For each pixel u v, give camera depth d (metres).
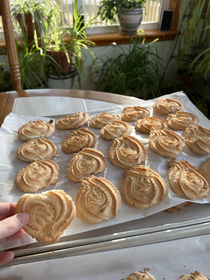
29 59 0.69
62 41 0.67
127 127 0.38
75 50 0.71
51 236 0.22
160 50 0.88
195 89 0.91
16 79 0.51
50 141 0.35
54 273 0.21
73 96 0.46
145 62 0.80
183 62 0.90
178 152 0.33
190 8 0.78
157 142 0.34
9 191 0.28
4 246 0.22
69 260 0.21
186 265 0.22
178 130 0.38
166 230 0.23
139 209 0.27
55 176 0.30
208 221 0.24
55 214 0.22
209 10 0.70
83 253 0.22
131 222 0.26
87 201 0.27
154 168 0.31
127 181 0.29
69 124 0.38
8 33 0.47
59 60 0.68
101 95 0.46
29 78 0.69
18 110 0.42
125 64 0.82
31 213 0.22
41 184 0.29
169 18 0.82
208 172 0.30
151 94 0.87
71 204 0.23
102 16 0.77
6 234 0.19
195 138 0.35
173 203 0.27
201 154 0.34
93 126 0.39
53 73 0.73
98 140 0.37
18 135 0.36
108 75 0.80
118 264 0.22
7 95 0.46
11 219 0.20
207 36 0.75
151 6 0.84
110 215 0.26
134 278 0.20
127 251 0.22
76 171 0.30
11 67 0.50
